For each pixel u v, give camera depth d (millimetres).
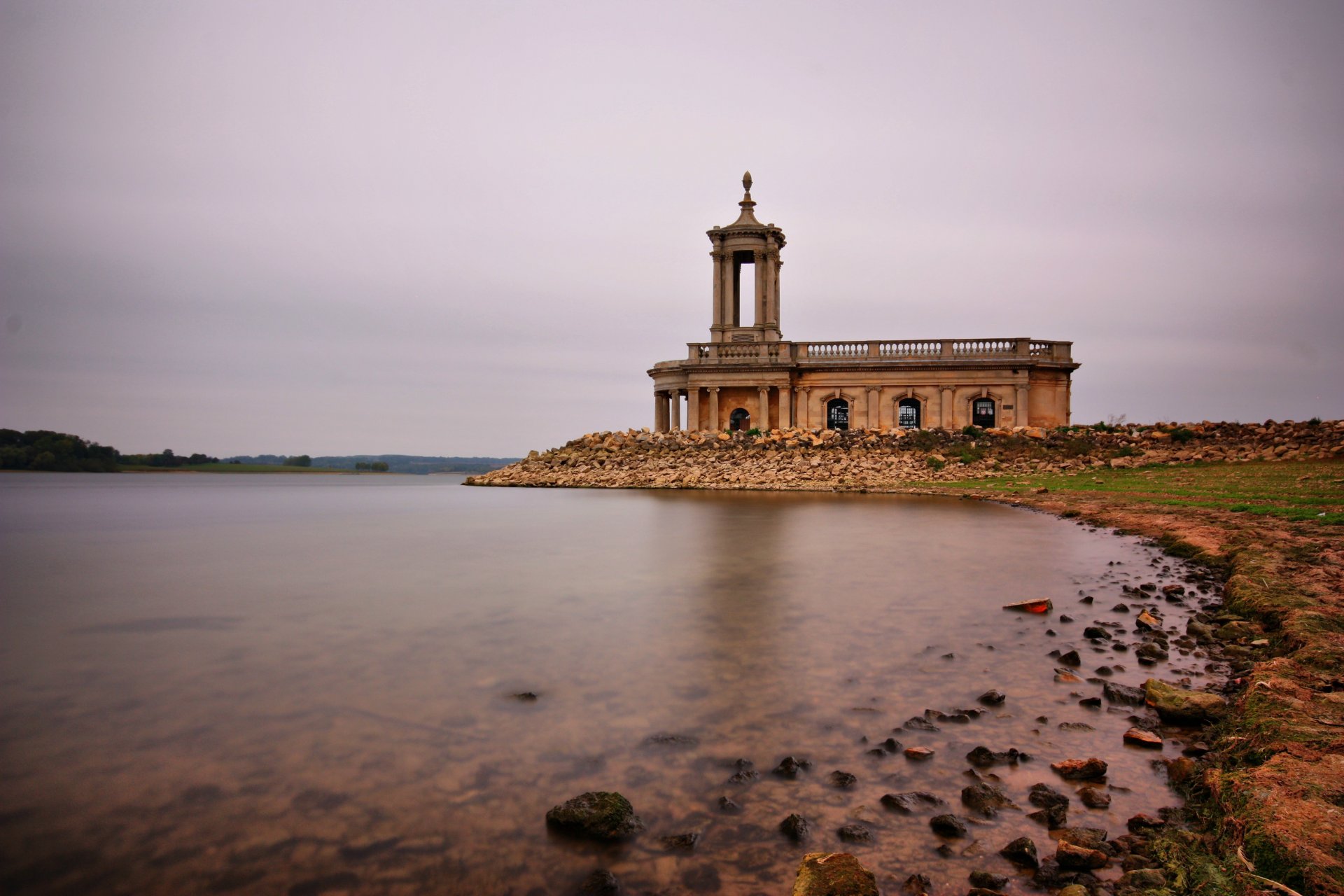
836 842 5340
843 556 17641
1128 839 5336
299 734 7152
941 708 7742
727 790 6055
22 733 7195
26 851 5211
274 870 5008
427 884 4852
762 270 70188
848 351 65188
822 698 8008
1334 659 8109
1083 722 7379
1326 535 16547
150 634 10820
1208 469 38469
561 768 6445
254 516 34344
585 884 4820
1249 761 6090
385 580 15227
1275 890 4301
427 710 7719
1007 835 5414
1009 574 15148
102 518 33750
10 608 12680
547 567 16656
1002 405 62062
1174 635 10555
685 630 10781
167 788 6102
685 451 55281
